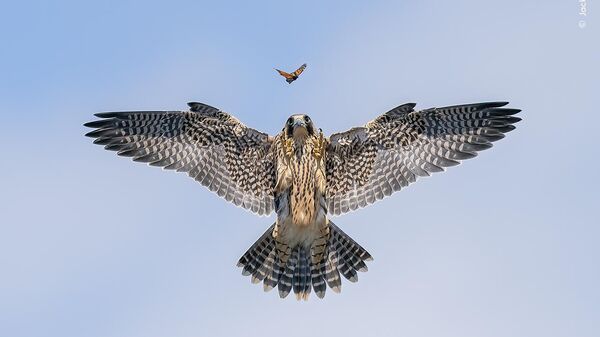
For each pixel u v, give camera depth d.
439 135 16.88
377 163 17.08
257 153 16.97
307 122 16.45
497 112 16.55
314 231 16.56
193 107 16.48
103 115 16.33
